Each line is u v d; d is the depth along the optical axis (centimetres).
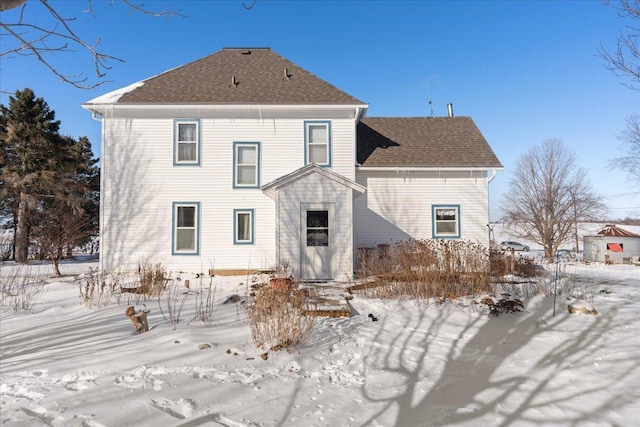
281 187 1284
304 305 753
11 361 489
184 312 765
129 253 1429
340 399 399
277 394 404
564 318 763
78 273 1608
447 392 425
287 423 344
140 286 997
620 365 514
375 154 1617
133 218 1438
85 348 537
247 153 1484
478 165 1560
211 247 1446
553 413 376
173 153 1457
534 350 583
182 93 1491
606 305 873
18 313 767
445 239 1568
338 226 1277
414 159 1589
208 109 1463
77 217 1744
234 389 411
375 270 1152
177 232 1452
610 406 392
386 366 502
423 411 377
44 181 2338
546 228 3106
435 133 1775
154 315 740
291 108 1466
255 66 1688
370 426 344
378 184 1586
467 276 990
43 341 576
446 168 1556
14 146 2448
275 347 527
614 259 2817
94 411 352
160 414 350
